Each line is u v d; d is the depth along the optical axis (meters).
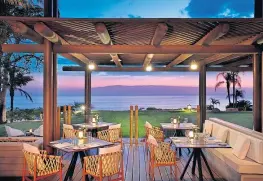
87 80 9.98
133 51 5.50
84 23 4.09
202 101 9.51
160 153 4.93
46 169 4.24
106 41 4.84
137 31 4.67
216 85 16.67
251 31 4.76
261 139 4.73
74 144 4.93
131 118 8.30
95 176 4.16
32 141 5.68
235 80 16.20
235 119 13.50
